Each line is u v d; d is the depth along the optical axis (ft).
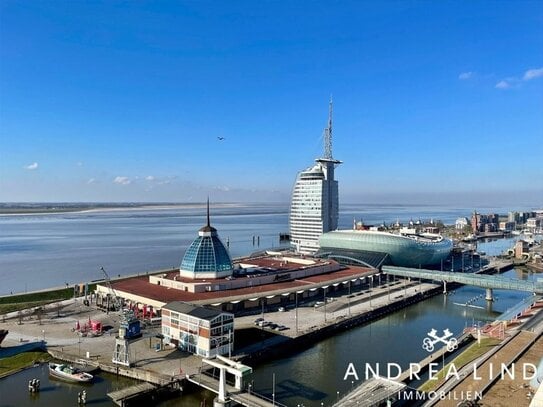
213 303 572.92
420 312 653.71
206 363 389.60
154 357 417.49
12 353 433.07
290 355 464.65
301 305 642.63
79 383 375.66
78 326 501.15
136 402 343.05
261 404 325.62
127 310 489.26
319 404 347.56
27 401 344.28
